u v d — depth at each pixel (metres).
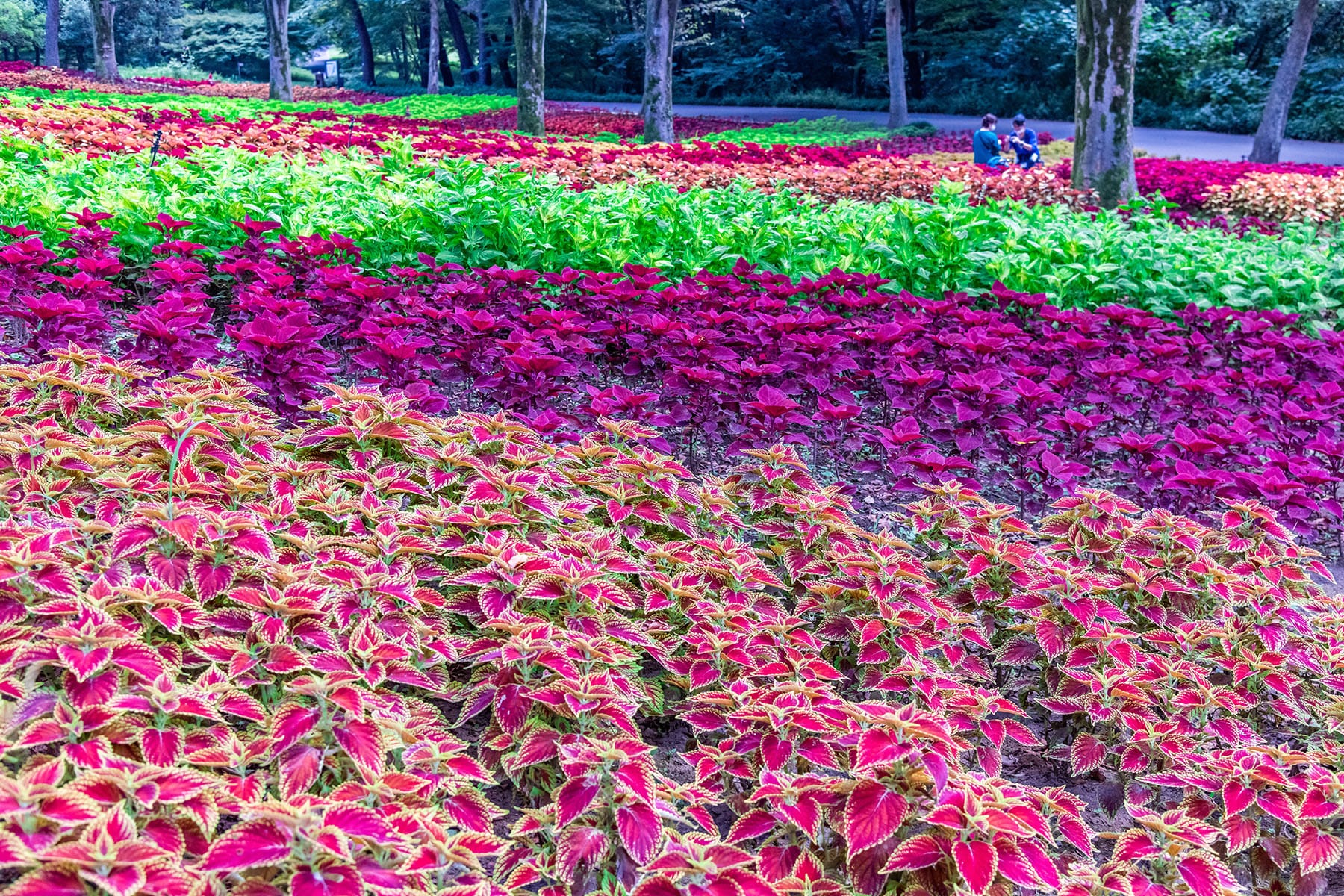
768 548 4.12
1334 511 5.24
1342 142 35.38
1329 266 9.48
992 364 6.45
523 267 8.30
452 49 81.38
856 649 3.65
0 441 3.60
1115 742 3.33
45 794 1.86
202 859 1.91
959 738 3.04
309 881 1.92
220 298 7.43
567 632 2.93
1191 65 38.66
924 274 8.66
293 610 2.70
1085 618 3.46
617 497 4.02
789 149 17.30
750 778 2.78
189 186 9.44
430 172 11.14
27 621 2.61
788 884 2.34
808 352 6.10
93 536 3.22
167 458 3.66
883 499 5.70
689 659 3.25
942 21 43.41
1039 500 5.68
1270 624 3.60
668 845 2.35
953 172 12.91
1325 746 3.13
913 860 2.29
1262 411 6.04
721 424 5.71
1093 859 3.03
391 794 2.24
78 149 12.27
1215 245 10.23
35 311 5.30
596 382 6.93
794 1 50.28
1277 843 2.78
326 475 3.94
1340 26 39.66
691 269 8.27
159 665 2.34
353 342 6.63
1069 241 9.02
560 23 54.41
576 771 2.52
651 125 24.69
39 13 71.44
